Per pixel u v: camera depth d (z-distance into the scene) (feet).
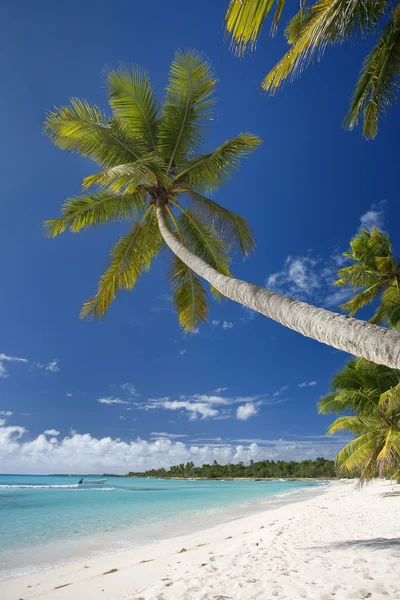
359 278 65.72
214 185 32.53
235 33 13.52
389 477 77.51
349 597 13.66
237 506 80.64
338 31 20.40
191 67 30.14
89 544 38.29
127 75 30.71
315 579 16.37
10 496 117.70
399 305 57.36
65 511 71.92
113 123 30.22
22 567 28.55
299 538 28.37
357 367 61.21
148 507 79.97
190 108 31.53
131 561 27.66
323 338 11.00
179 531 46.47
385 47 25.82
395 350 8.77
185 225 36.11
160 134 31.58
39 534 45.14
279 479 324.60
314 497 97.96
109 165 31.40
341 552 21.68
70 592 19.10
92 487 203.41
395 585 14.60
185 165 32.12
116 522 56.13
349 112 29.25
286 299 13.56
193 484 257.75
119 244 34.42
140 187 31.48
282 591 15.11
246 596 14.88
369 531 29.35
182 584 17.52
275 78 18.54
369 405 60.75
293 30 23.88
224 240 34.58
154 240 35.65
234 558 22.74
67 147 30.30
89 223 32.32
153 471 539.70
